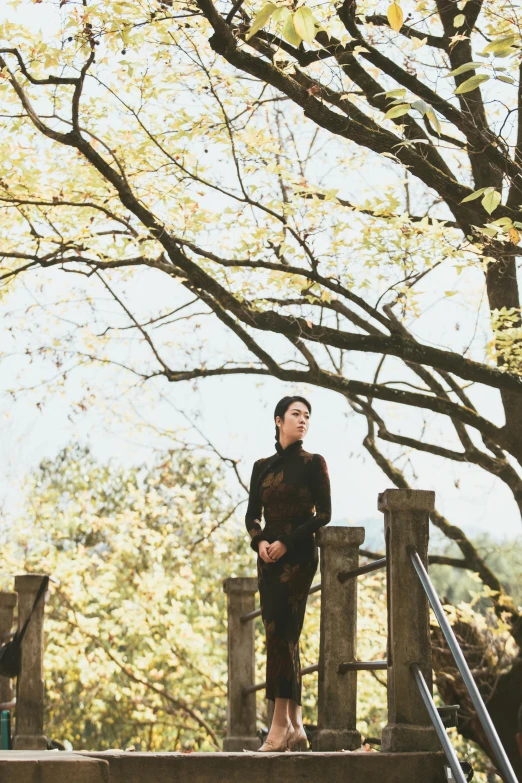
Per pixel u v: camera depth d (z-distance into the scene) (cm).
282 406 513
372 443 1200
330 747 522
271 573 481
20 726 669
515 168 645
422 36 799
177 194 839
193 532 1409
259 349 897
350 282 812
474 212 679
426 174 675
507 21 683
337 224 771
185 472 1486
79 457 1808
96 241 883
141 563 1473
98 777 291
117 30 690
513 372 853
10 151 823
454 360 811
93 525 1400
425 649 446
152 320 1076
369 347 805
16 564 1383
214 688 1452
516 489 1012
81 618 1340
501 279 905
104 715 1595
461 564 1093
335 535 549
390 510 458
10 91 788
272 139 841
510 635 981
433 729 437
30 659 682
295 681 474
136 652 1454
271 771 422
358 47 680
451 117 700
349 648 539
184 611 1534
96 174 846
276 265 798
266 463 514
